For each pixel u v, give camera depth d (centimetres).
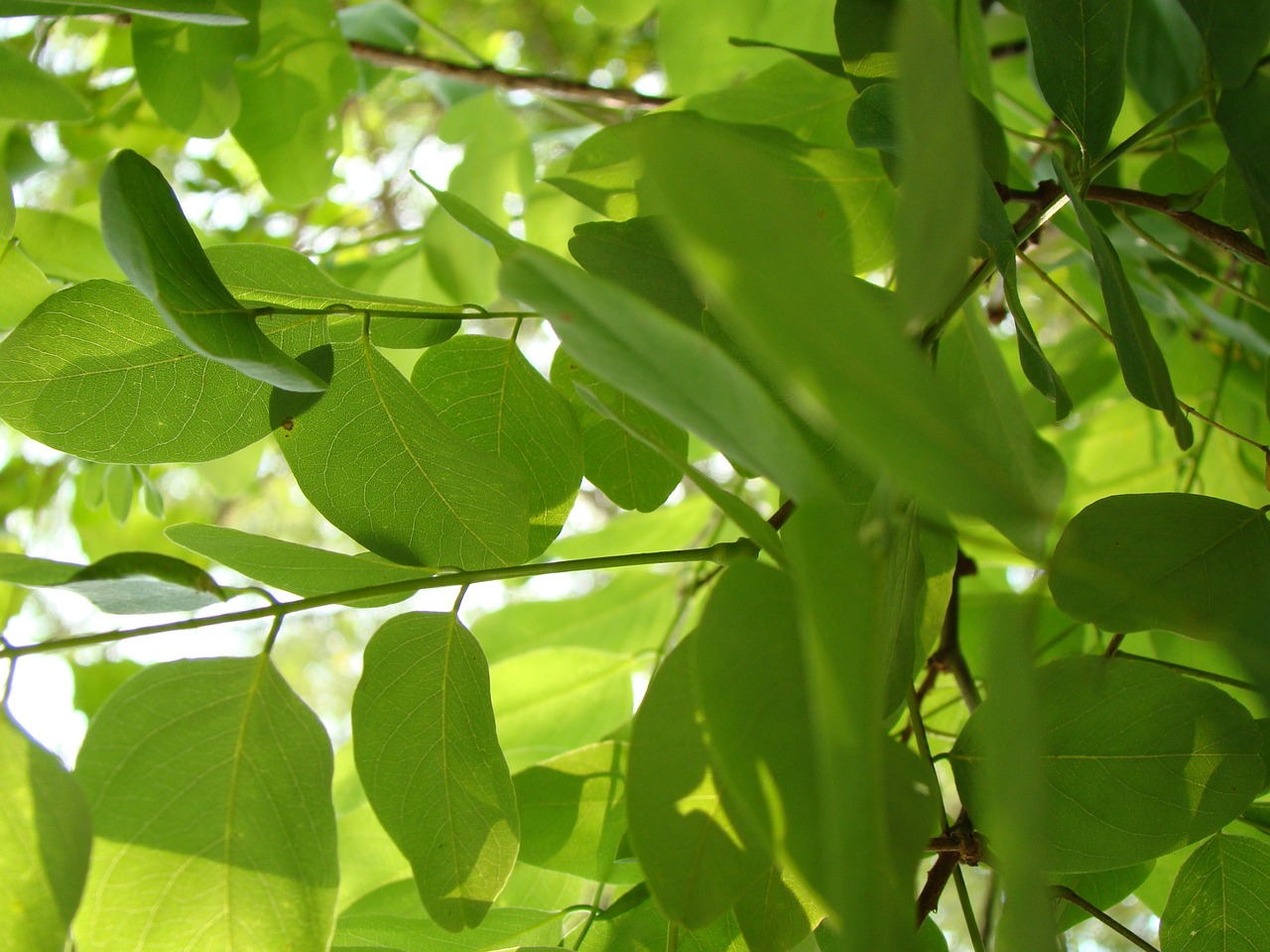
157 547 46
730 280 12
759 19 34
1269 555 20
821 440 20
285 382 20
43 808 19
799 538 15
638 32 86
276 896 20
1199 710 21
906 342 13
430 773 21
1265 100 23
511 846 21
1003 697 14
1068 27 23
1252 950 22
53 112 26
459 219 23
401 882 26
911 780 18
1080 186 23
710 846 18
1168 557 20
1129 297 21
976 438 13
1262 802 23
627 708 33
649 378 16
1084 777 21
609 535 43
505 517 22
